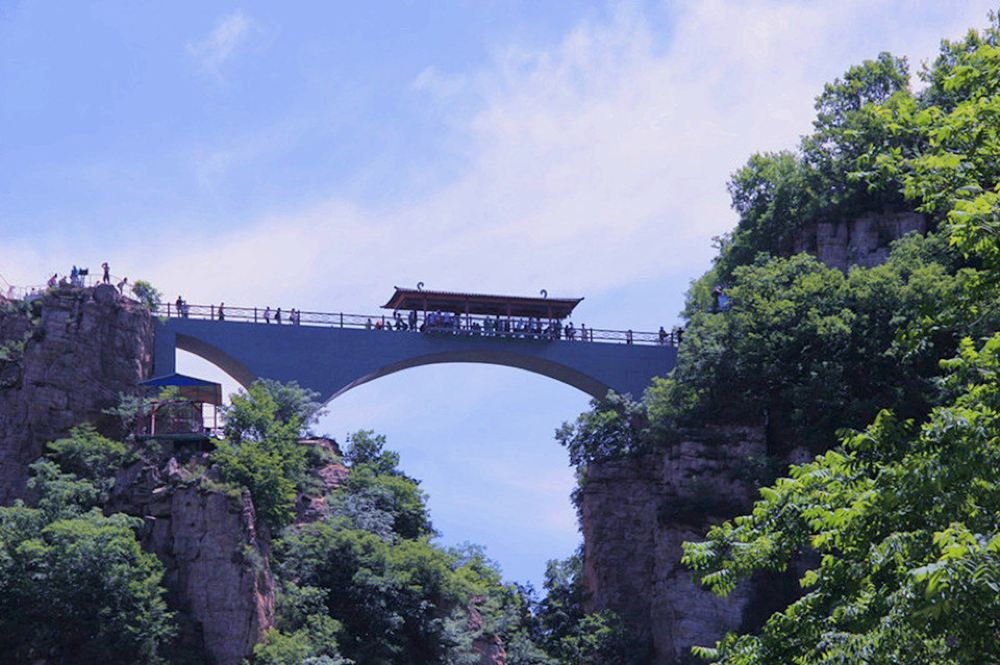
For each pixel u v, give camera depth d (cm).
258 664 6688
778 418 8588
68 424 7938
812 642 2755
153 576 6669
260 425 7950
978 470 2459
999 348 2684
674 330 9788
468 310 9569
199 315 8919
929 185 2847
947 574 2167
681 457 8600
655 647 8381
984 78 2867
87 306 8275
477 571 8806
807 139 10088
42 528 6769
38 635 6331
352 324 9256
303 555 7419
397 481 8631
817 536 2661
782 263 8950
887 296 8331
